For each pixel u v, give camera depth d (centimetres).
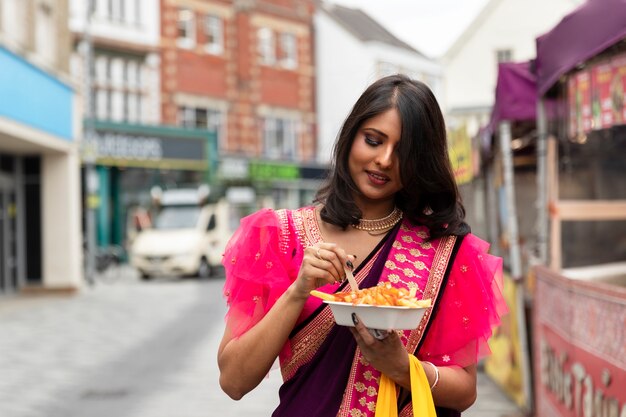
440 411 228
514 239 714
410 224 230
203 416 700
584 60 510
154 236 2481
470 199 1022
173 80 3388
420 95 221
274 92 3888
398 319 196
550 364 596
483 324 226
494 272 232
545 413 619
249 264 223
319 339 218
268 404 752
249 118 3738
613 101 523
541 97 598
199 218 2536
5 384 845
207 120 3559
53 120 1773
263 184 3625
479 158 912
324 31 4156
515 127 781
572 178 718
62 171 1903
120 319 1407
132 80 3219
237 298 224
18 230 1900
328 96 4144
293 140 3994
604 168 728
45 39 1839
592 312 464
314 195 243
